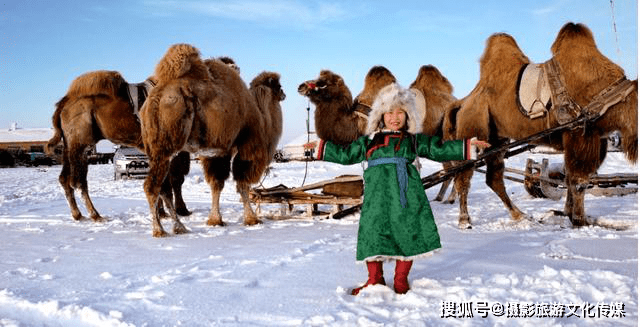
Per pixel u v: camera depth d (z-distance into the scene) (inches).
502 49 286.0
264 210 401.7
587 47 257.0
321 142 152.4
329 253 202.8
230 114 286.5
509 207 292.4
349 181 325.7
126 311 128.8
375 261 142.6
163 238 257.9
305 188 341.4
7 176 1144.8
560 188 428.8
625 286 140.7
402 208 139.4
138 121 338.3
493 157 292.2
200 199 530.6
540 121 267.4
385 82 343.6
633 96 245.1
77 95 343.3
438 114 348.2
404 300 133.3
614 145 297.7
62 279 167.0
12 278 168.7
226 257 198.7
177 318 123.1
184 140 267.3
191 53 275.6
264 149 314.7
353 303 131.8
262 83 347.9
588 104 249.1
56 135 350.9
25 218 365.1
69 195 350.0
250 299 138.1
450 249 205.2
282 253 203.0
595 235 233.1
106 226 313.4
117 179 935.0
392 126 148.3
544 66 263.9
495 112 284.4
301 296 140.0
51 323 126.0
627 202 376.5
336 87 341.7
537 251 198.7
